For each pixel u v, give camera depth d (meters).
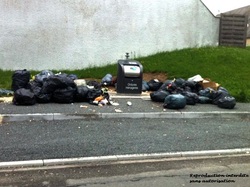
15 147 6.65
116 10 15.24
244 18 17.73
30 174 5.64
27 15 14.24
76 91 10.16
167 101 10.05
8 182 5.31
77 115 8.80
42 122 8.41
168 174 5.81
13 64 14.23
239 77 13.98
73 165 6.09
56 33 14.57
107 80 12.69
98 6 14.98
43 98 9.82
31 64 14.41
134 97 11.24
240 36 17.88
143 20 15.70
